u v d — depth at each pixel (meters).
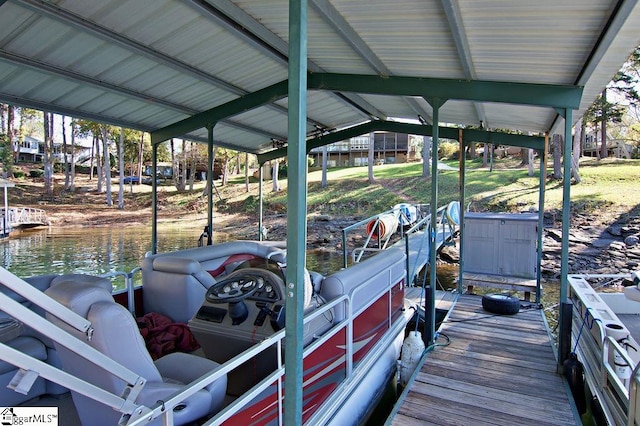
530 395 3.05
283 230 18.45
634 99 17.91
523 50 2.79
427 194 18.61
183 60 3.69
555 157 17.27
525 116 4.77
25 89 3.88
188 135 6.24
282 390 2.18
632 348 2.73
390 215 8.04
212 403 1.90
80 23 2.84
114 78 3.87
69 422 2.15
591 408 3.19
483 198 16.31
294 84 1.69
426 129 6.05
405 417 2.77
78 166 37.09
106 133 25.95
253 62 3.89
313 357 2.40
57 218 22.12
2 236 17.19
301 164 1.72
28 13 2.67
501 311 4.97
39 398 2.39
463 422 2.71
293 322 1.76
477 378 3.32
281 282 2.54
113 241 16.45
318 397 2.47
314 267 11.84
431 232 3.98
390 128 6.25
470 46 2.84
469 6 2.29
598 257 10.70
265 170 29.22
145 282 3.37
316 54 3.59
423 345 3.74
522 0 2.16
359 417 2.87
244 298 2.44
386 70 3.66
